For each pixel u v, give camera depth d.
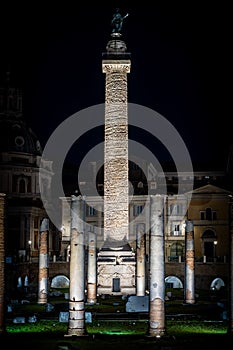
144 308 51.16
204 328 42.91
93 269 60.72
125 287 68.50
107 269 69.00
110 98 71.88
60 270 85.19
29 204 98.88
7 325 44.41
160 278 39.28
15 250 89.62
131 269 69.00
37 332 40.91
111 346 35.22
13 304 58.19
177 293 71.56
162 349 33.75
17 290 72.25
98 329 42.56
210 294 72.44
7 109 106.56
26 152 104.56
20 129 106.06
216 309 54.28
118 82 72.00
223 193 99.50
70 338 38.22
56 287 82.44
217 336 39.03
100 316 49.16
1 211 38.19
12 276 73.81
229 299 39.00
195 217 99.81
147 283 77.12
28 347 34.66
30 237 97.94
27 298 64.81
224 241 98.56
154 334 38.50
